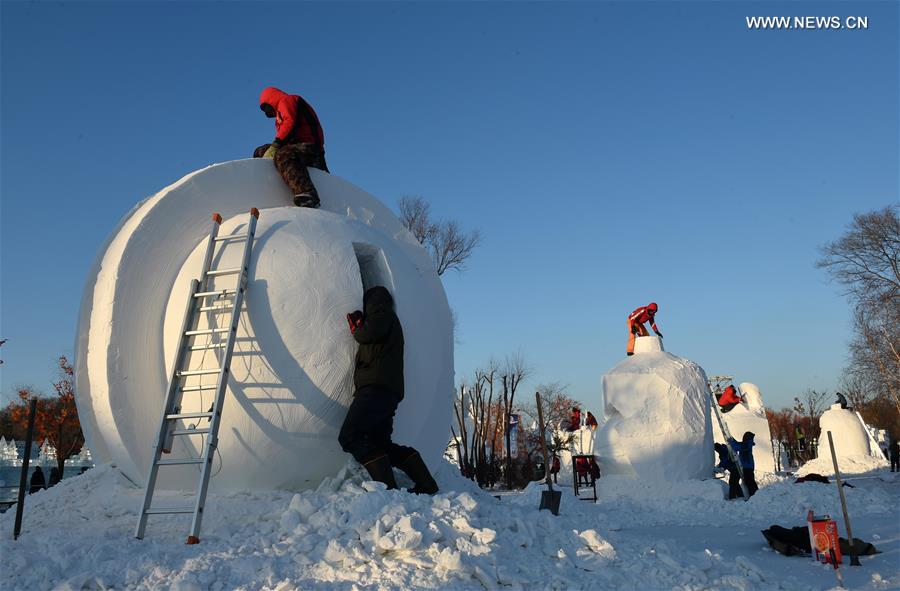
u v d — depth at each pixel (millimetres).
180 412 5707
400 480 6590
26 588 4008
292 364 5750
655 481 12148
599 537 4797
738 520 9922
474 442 23031
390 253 6926
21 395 21109
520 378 29703
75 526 5621
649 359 13305
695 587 4328
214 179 6852
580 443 24875
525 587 4105
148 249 6164
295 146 7523
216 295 5859
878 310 27375
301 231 6418
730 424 24734
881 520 9078
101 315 5996
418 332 6730
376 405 5785
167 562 4316
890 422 42844
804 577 5219
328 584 4016
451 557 4117
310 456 5855
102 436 6285
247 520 5391
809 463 22422
